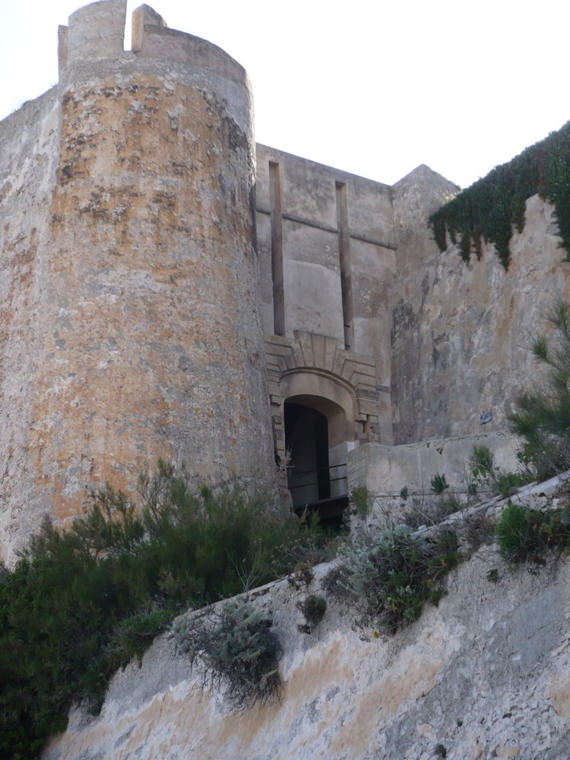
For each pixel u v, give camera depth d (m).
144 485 15.88
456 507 10.55
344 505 22.67
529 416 10.20
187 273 19.12
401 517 11.36
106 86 20.08
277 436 22.56
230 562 13.32
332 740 8.44
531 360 20.31
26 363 18.78
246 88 21.95
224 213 20.20
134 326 18.38
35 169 20.64
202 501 15.76
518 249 21.44
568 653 7.06
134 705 11.49
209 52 21.22
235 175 20.84
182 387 18.28
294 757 8.67
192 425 18.12
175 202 19.48
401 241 25.67
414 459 15.19
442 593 8.39
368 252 25.56
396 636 8.63
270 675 9.73
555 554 7.62
